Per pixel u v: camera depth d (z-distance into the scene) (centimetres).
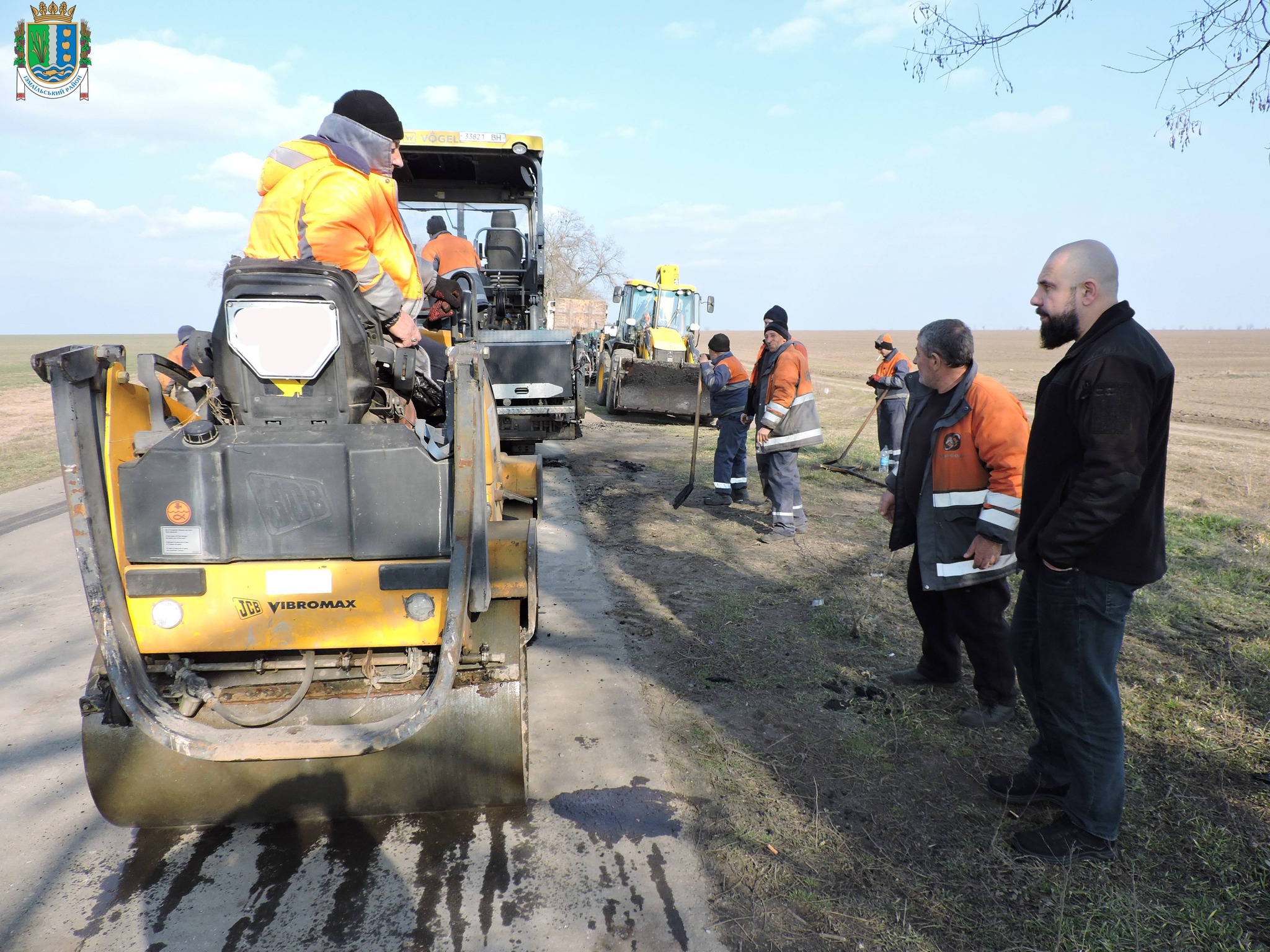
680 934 224
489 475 339
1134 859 255
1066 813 261
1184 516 716
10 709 357
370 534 227
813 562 582
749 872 250
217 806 255
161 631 225
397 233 278
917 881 246
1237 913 229
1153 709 352
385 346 253
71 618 468
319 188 249
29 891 240
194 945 219
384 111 267
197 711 238
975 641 341
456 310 416
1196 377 2897
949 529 334
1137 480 229
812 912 233
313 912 232
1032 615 278
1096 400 232
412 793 262
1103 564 241
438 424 326
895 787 299
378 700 243
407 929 225
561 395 812
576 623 462
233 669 239
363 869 251
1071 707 253
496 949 218
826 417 1577
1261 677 382
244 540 223
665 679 390
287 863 254
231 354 227
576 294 3934
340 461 223
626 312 1795
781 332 625
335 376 231
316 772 256
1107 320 240
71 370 205
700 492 830
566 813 281
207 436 221
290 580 226
